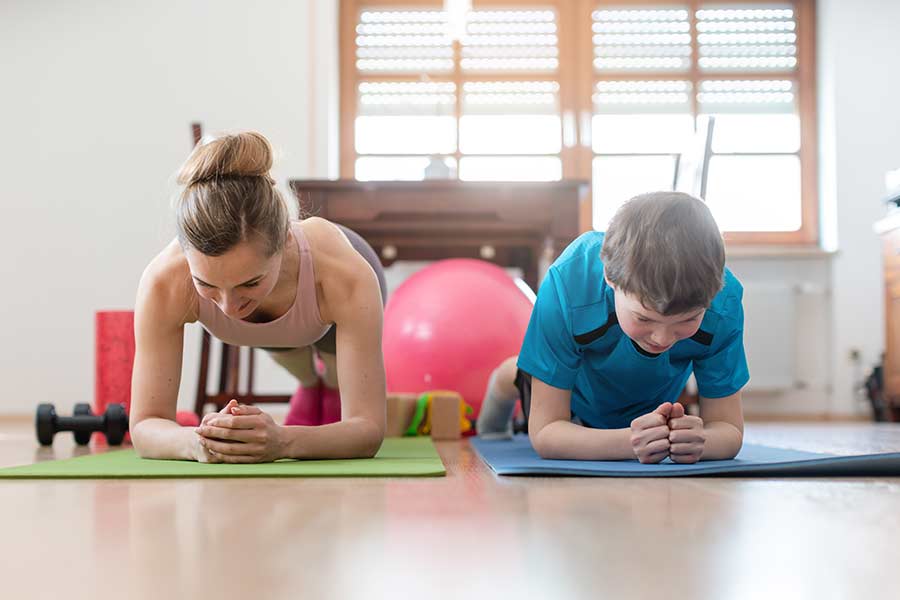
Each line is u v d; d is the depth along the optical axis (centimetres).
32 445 252
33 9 475
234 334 168
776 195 481
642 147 477
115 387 263
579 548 76
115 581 65
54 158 471
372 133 480
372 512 97
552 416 159
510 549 75
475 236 359
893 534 83
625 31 480
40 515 98
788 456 166
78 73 473
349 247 167
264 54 471
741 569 67
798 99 483
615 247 133
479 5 480
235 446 148
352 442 158
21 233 470
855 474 135
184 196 132
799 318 469
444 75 479
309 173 466
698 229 128
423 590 61
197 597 59
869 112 470
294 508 101
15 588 63
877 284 464
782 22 484
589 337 154
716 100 480
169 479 133
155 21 474
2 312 467
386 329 315
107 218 470
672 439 143
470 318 301
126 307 467
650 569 67
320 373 246
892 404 401
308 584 63
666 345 137
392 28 482
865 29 472
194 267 133
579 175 474
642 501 106
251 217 130
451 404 262
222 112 470
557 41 479
